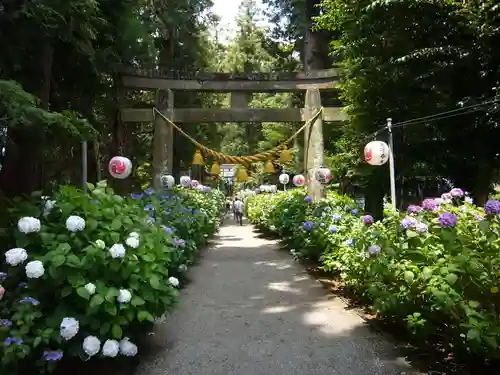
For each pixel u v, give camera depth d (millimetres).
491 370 3301
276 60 20688
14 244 3322
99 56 7648
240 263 9297
